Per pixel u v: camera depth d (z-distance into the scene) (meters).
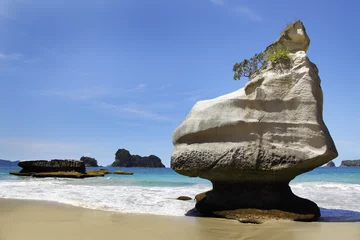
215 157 9.70
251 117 9.87
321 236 7.32
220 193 10.09
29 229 7.65
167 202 12.52
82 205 11.51
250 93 10.20
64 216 9.37
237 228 8.05
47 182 24.09
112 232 7.42
